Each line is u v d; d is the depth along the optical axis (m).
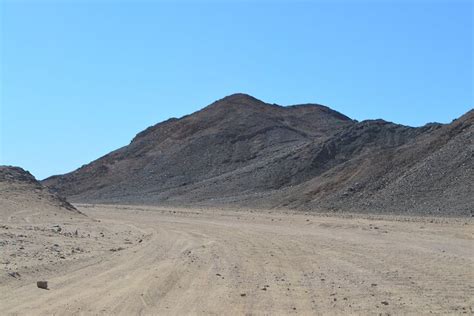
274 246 28.55
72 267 19.02
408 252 25.45
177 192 107.38
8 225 35.09
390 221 45.56
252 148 125.12
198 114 150.75
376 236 34.75
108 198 112.94
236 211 71.88
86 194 121.88
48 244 25.84
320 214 59.25
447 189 54.75
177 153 128.88
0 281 15.27
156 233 37.88
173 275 17.53
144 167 129.00
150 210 76.50
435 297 14.63
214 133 132.88
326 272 19.17
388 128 109.12
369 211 57.34
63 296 13.66
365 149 102.75
